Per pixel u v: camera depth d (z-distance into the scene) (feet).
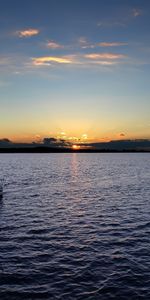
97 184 253.44
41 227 110.42
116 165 565.94
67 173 374.22
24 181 273.75
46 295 59.88
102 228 108.68
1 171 398.01
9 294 60.18
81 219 123.44
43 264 75.10
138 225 112.16
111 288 62.54
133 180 282.77
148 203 157.89
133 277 67.51
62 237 97.60
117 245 89.10
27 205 155.22
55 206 152.87
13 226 111.86
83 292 61.05
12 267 73.10
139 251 83.71
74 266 73.77
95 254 81.82
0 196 173.17
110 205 154.10
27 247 87.61
